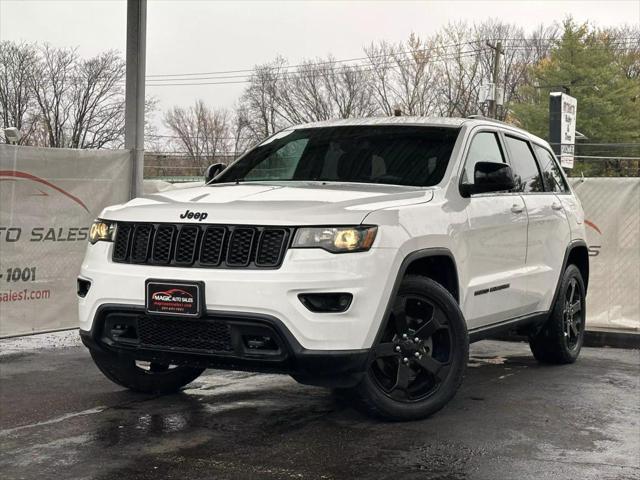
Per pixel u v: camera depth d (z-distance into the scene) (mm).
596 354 8188
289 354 4527
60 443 4695
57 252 7770
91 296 5039
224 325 4613
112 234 5113
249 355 4621
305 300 4523
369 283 4617
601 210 9367
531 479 4121
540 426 5176
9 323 7422
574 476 4180
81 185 7953
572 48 52312
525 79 60969
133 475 4129
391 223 4812
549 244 6914
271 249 4617
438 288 5148
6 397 5820
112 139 43375
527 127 51219
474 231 5617
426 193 5352
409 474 4172
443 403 5203
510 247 6191
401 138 6012
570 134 17156
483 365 7469
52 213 7715
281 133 6719
